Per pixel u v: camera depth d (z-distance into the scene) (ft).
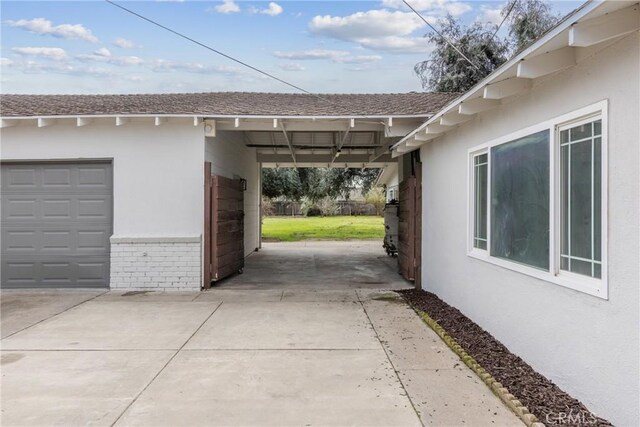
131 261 27.81
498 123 16.39
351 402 11.82
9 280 28.35
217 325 19.77
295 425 10.56
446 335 17.56
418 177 28.78
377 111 28.68
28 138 27.99
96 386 12.98
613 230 9.75
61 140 27.99
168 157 27.96
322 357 15.51
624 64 9.39
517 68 11.93
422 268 28.32
